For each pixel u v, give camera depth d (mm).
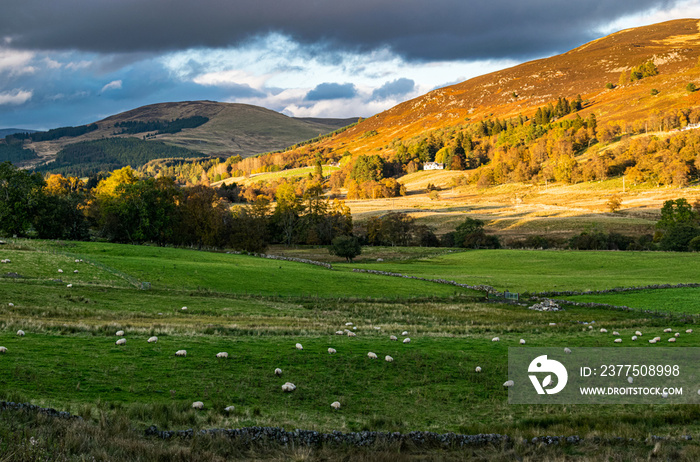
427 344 27109
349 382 20500
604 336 31516
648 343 28969
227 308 42938
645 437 16688
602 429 17203
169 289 50000
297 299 52219
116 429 13641
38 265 51406
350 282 64250
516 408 19062
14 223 87375
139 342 23156
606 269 84812
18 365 17953
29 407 13898
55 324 25688
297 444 14672
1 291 37469
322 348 24531
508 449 15578
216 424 15273
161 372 19344
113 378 18125
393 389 20219
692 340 29703
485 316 46562
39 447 11688
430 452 15117
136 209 93938
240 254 92250
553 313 48469
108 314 34750
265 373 20484
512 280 71812
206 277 57844
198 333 26797
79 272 51469
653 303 51344
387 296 57844
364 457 14156
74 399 15820
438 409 18625
